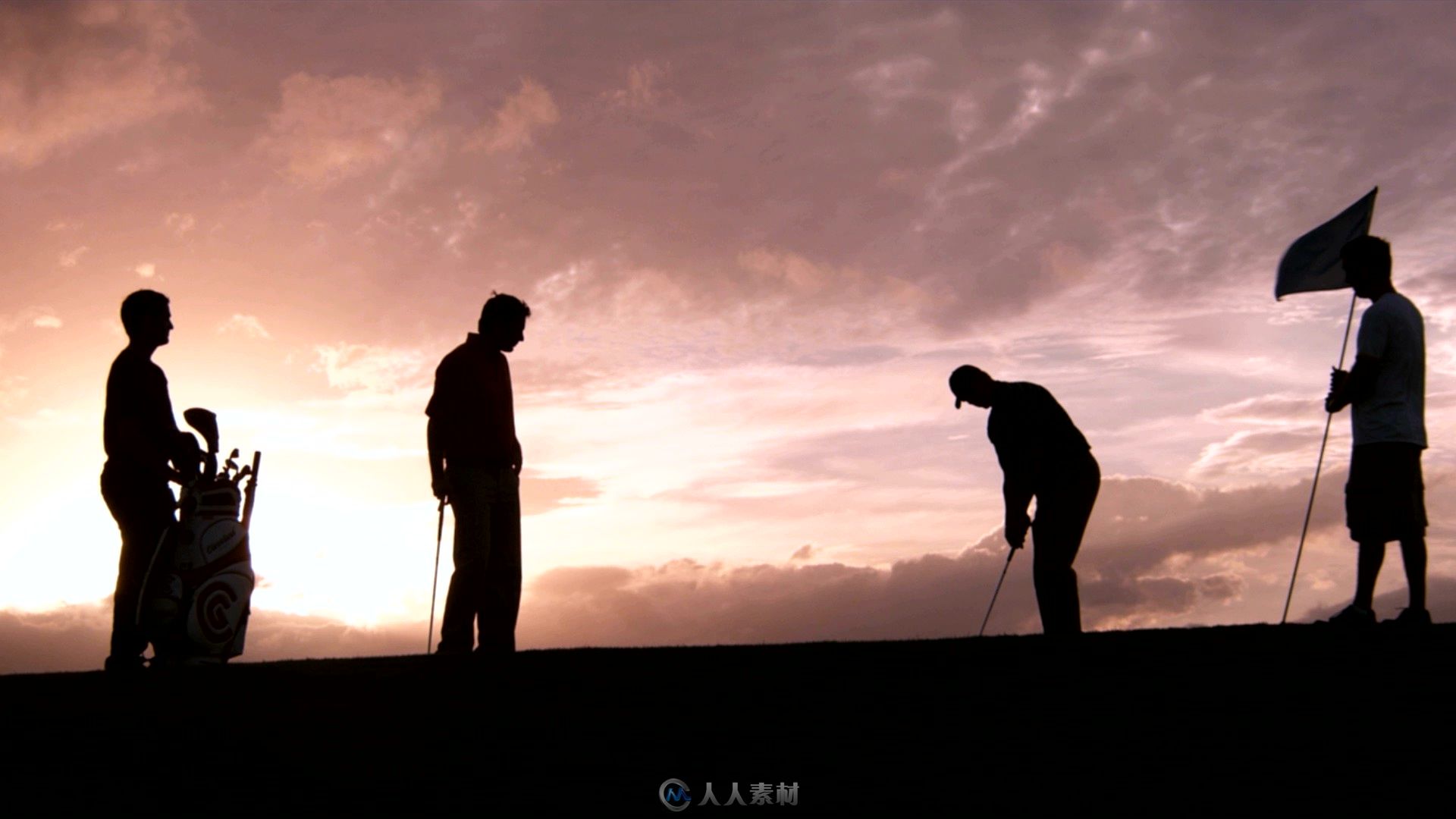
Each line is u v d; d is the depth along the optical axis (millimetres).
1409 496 5961
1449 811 3391
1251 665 4227
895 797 3482
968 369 7555
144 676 4422
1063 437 7344
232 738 3793
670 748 3707
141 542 6383
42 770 3621
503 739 3781
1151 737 3730
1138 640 4566
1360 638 4531
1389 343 6016
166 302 6668
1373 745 3666
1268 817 3402
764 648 4590
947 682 4129
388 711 3967
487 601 7719
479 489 7531
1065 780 3543
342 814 3426
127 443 6363
